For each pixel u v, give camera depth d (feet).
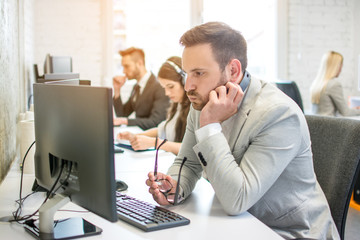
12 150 6.92
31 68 14.47
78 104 3.26
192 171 4.83
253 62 18.19
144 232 3.57
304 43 18.13
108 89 2.99
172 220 3.74
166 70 8.02
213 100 3.99
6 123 6.21
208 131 3.98
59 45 17.26
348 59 18.51
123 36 17.74
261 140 3.97
